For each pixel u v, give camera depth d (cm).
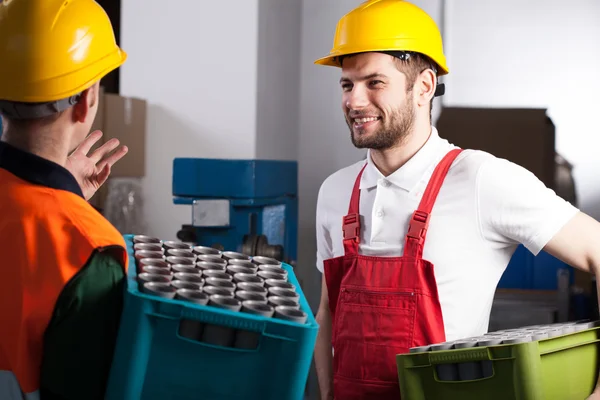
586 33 456
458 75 471
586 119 461
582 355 144
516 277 353
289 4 450
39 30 119
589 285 392
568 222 165
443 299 170
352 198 186
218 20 398
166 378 111
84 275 113
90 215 120
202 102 402
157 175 407
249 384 111
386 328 169
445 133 415
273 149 429
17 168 121
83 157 151
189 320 109
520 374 126
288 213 336
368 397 171
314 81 476
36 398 117
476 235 170
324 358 193
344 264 181
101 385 116
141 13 408
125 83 411
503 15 462
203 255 141
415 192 176
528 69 464
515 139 410
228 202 291
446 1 463
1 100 120
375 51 172
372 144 175
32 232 116
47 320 113
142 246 139
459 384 133
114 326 115
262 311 112
